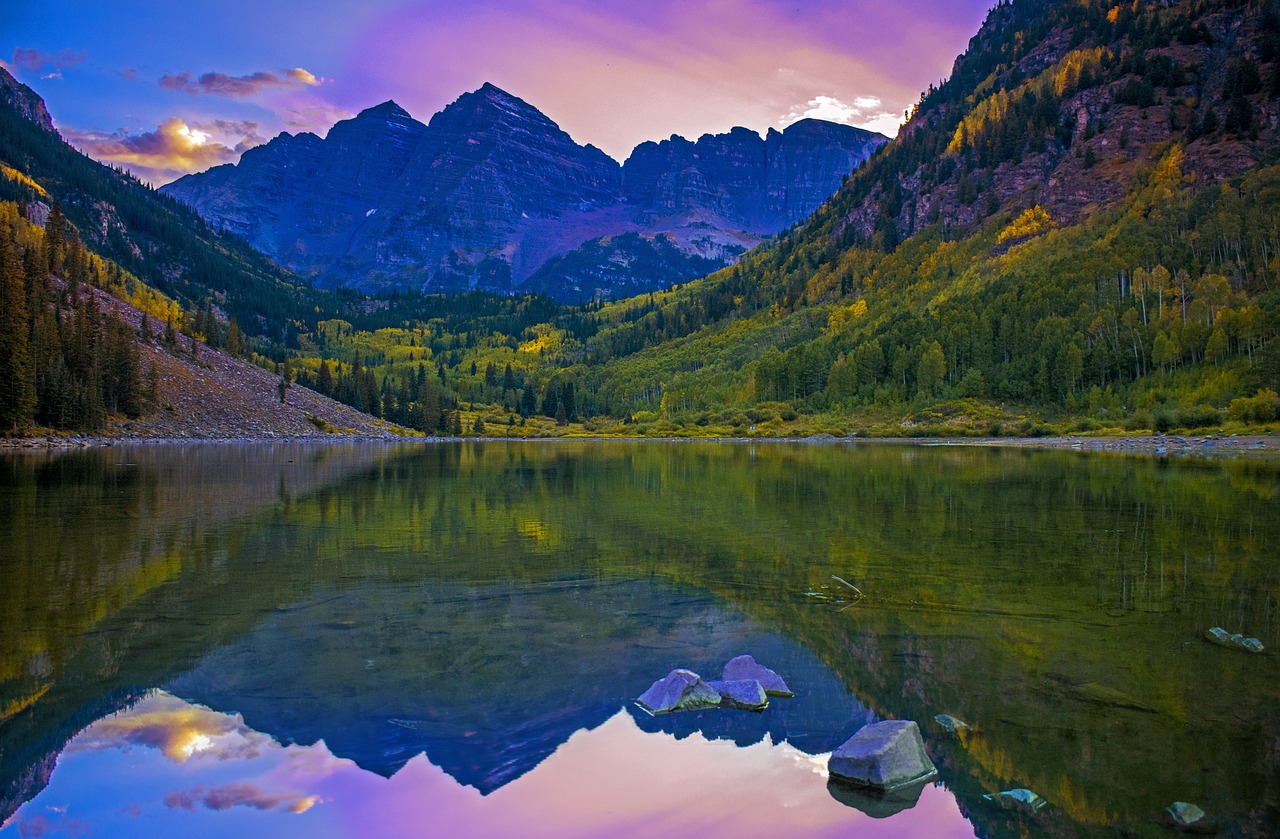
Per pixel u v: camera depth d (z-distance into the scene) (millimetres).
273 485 40594
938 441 119938
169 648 11211
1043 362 138875
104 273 180000
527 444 136125
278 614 13328
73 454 70062
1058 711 9156
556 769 7617
